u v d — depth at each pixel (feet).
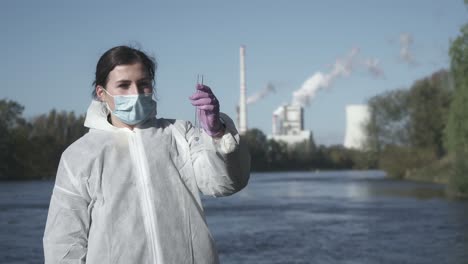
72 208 9.21
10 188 188.55
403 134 252.83
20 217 90.63
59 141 293.23
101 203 9.14
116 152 9.41
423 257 51.08
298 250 56.54
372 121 256.73
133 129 9.78
